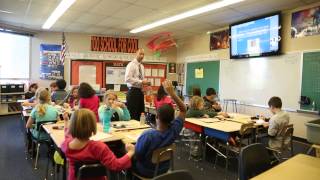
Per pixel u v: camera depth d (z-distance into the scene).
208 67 7.86
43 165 3.66
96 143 1.82
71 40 8.41
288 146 3.66
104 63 8.79
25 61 7.93
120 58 8.96
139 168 2.13
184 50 9.07
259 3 4.99
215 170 3.66
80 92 3.46
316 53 5.01
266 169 1.85
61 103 4.81
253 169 1.75
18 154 4.15
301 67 5.27
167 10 5.52
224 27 7.19
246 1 4.84
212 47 7.69
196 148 4.13
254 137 3.63
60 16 6.20
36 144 3.68
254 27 6.03
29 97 6.23
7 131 5.68
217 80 7.49
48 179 3.18
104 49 8.77
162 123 2.10
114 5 5.22
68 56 8.41
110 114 3.14
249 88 6.42
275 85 5.78
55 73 8.26
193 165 3.85
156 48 9.01
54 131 2.75
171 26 7.14
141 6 5.25
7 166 3.62
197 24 6.86
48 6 5.34
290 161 1.84
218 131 3.44
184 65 9.07
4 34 7.49
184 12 5.61
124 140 2.43
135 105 3.80
